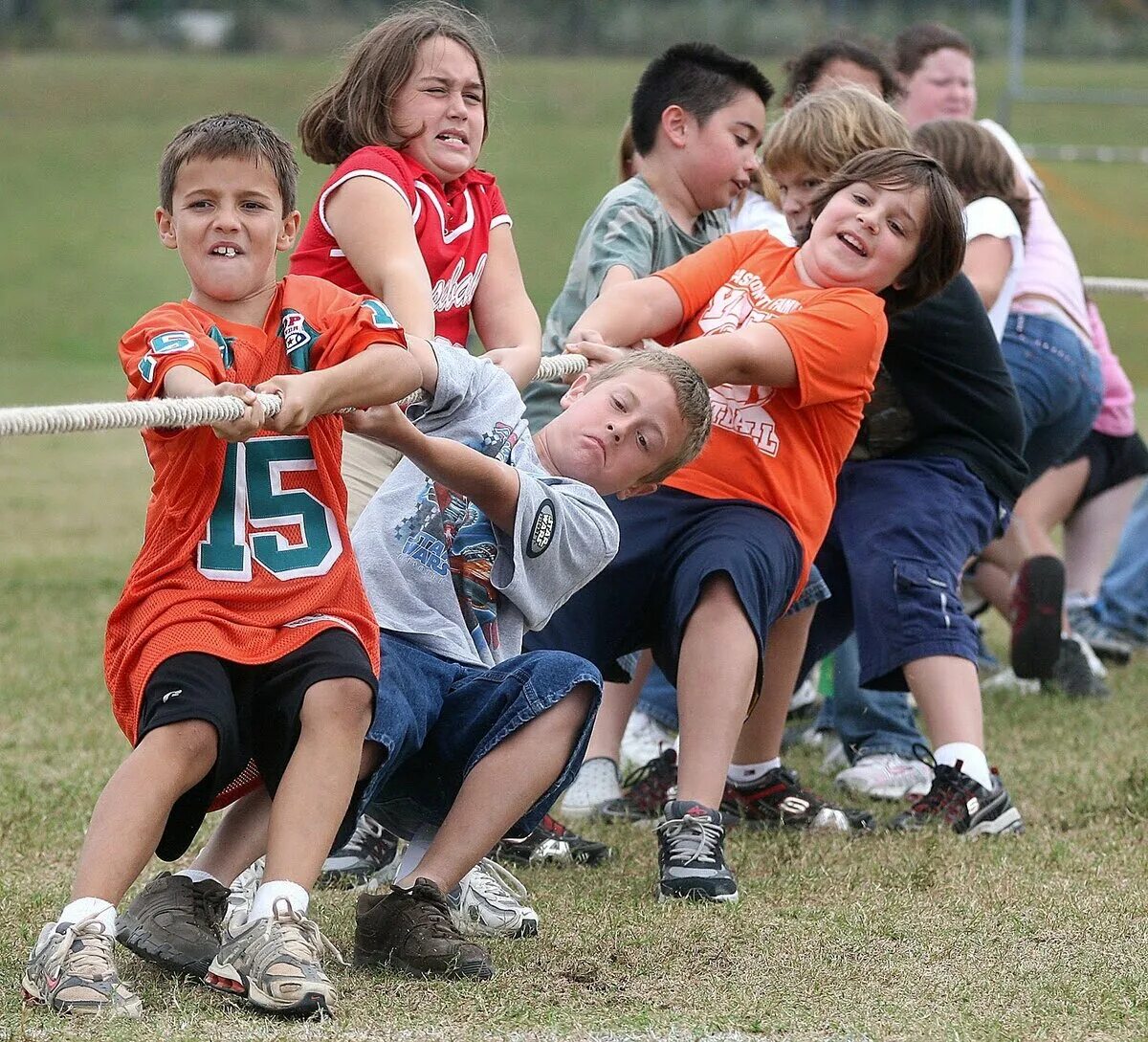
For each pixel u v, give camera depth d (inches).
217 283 442.6
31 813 620.7
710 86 693.3
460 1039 407.2
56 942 414.0
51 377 2301.9
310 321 444.8
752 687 563.8
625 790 694.5
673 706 757.9
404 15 603.5
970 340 679.1
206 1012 421.1
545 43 5713.6
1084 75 5132.9
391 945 462.0
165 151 456.4
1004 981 459.5
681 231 700.0
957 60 1029.2
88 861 414.9
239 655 431.2
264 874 440.5
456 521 506.6
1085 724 825.5
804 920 516.7
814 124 677.3
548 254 3277.6
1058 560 879.1
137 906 453.7
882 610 655.1
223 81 5162.4
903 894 547.2
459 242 594.6
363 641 446.0
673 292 620.7
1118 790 676.1
